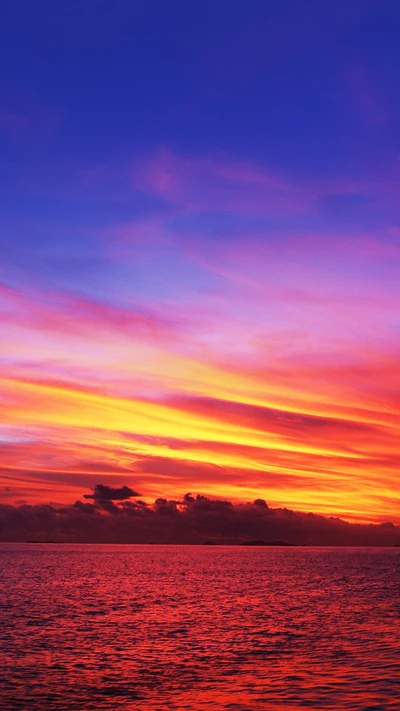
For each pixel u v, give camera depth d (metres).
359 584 92.81
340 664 32.91
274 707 24.83
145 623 48.62
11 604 60.38
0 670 31.45
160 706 25.36
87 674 30.77
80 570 123.06
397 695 26.25
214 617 52.81
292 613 56.00
